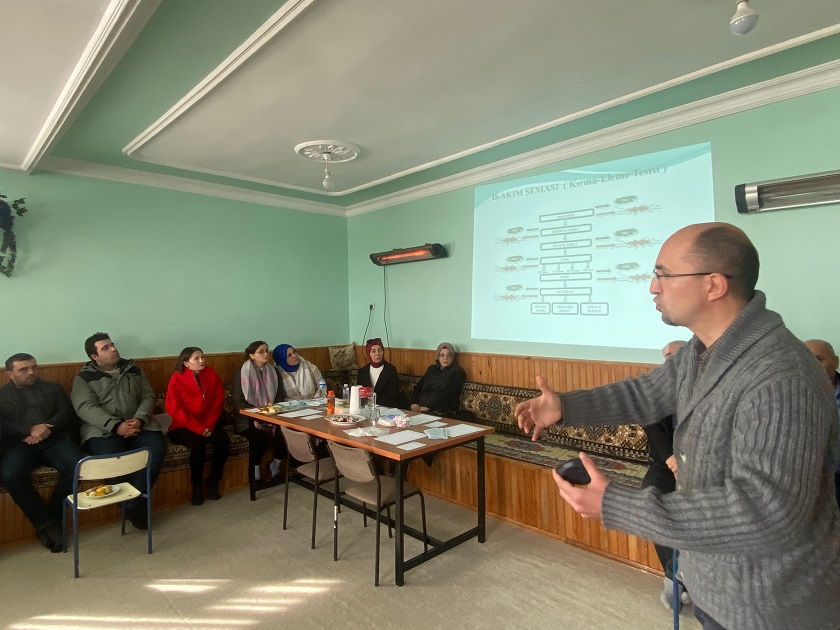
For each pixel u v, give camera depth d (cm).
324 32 203
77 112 260
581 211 351
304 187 450
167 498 350
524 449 329
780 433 79
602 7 191
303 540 298
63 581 253
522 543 289
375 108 279
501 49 220
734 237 94
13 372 313
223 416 405
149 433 343
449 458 352
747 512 75
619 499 83
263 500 364
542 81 252
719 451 90
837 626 86
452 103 275
